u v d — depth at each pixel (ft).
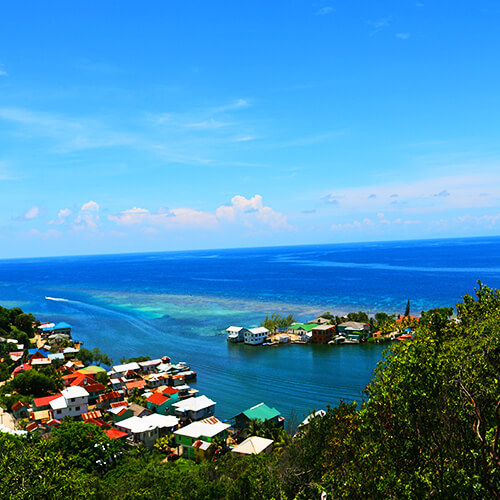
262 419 242.37
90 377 344.28
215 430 230.27
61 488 85.10
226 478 157.48
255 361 406.41
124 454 210.38
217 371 376.48
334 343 465.88
